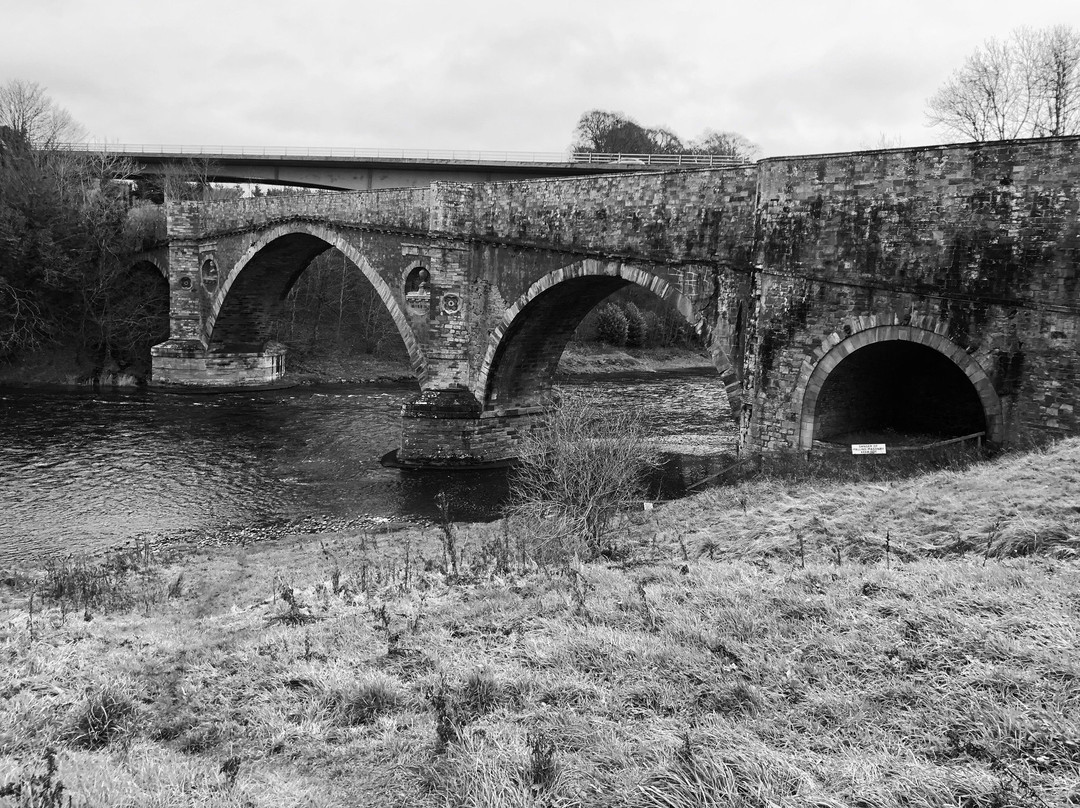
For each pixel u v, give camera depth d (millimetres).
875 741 5809
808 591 9164
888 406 21219
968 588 8367
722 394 48938
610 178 23844
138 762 6891
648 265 22734
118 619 12773
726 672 7258
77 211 48844
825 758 5578
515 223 27141
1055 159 14719
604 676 7609
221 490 26531
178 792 6215
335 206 35188
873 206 17375
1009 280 15352
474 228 28766
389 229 31484
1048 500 10953
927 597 8352
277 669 9062
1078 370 14500
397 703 7730
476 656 8602
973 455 15633
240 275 44062
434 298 29438
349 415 40375
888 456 17047
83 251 48375
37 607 13781
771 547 12430
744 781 5281
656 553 13664
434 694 7598
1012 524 10328
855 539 11781
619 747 6086
